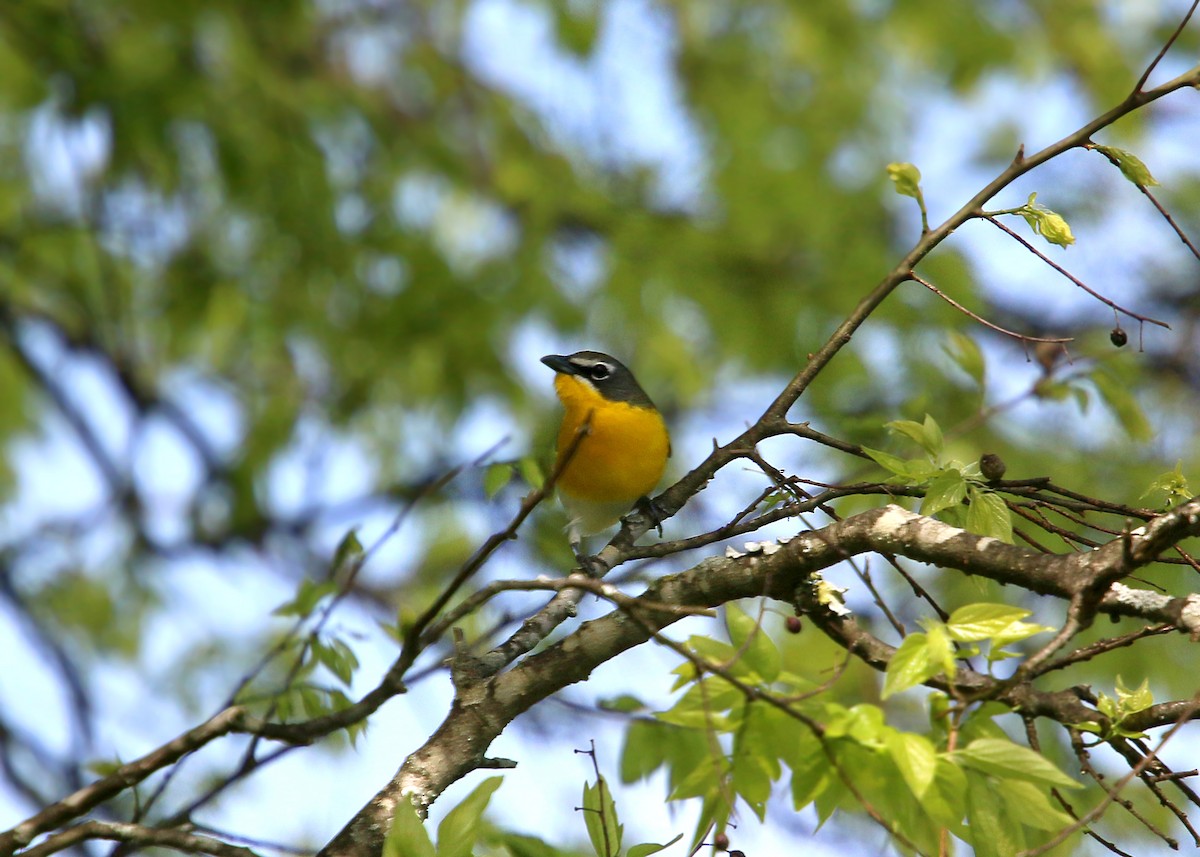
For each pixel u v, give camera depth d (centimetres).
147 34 1269
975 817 423
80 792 525
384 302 1435
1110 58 1448
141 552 1466
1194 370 1280
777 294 1375
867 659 529
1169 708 449
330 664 667
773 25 1485
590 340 1405
